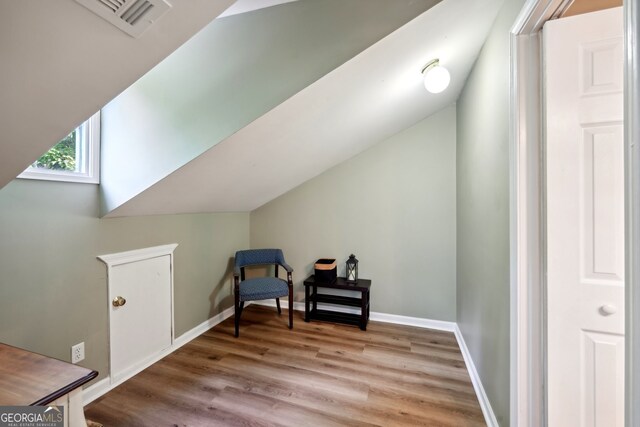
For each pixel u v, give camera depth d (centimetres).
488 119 158
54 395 71
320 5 135
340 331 266
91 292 176
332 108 171
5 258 138
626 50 47
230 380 191
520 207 114
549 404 107
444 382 189
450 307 270
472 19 140
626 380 47
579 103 101
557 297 105
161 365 211
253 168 211
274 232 329
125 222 197
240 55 149
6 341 139
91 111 105
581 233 103
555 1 95
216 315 287
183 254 247
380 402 169
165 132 164
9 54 76
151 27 82
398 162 283
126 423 153
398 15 122
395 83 178
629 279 47
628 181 47
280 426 150
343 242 304
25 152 110
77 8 71
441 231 272
